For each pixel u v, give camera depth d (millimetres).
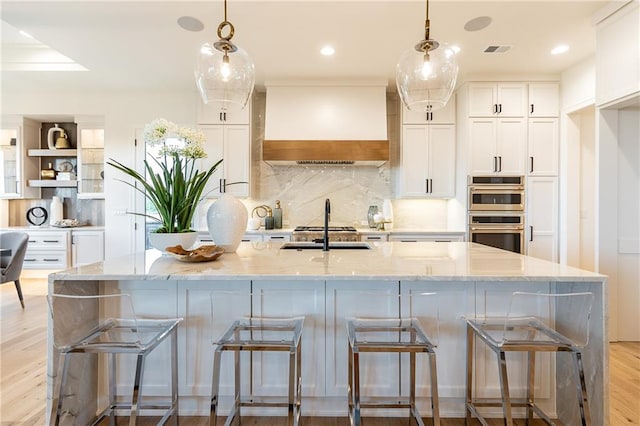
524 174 4258
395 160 4965
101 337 1812
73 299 1896
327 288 2080
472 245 3006
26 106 5027
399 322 1921
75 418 1945
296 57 3779
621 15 2766
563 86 4188
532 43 3467
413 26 3137
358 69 4105
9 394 2324
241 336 2020
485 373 2102
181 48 3578
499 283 2088
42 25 3117
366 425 2047
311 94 4441
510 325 1928
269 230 4547
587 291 1861
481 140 4270
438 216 4996
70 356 1909
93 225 5559
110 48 3580
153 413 2129
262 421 2080
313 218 5031
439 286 2082
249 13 2918
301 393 2078
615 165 3113
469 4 2801
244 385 2107
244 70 2258
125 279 1745
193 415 2139
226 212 2488
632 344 3170
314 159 4328
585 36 3324
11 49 4188
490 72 4191
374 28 3172
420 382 2092
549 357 2129
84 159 5180
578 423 1937
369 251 2611
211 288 2094
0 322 3652
